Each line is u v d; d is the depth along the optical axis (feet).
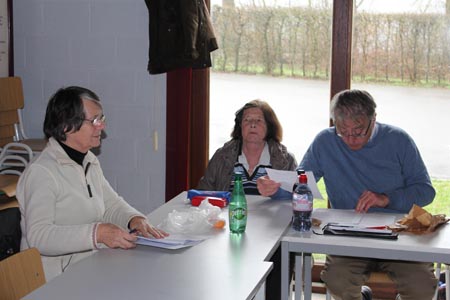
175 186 14.28
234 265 7.20
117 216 9.12
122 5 14.33
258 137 11.03
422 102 13.33
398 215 9.61
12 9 14.82
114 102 14.60
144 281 6.67
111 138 14.69
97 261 7.32
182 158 14.14
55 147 8.57
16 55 14.96
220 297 6.26
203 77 14.23
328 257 10.21
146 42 14.30
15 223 8.73
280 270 9.25
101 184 9.35
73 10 14.58
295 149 14.03
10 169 14.11
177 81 13.88
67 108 8.39
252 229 8.71
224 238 8.28
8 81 14.16
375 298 13.39
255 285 6.60
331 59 13.55
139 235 8.28
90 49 14.61
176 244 7.87
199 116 14.37
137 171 14.66
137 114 14.49
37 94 14.99
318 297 13.55
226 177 11.20
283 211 9.71
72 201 8.54
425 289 9.60
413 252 8.13
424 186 10.16
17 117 14.55
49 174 8.36
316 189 9.18
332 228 8.67
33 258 7.04
